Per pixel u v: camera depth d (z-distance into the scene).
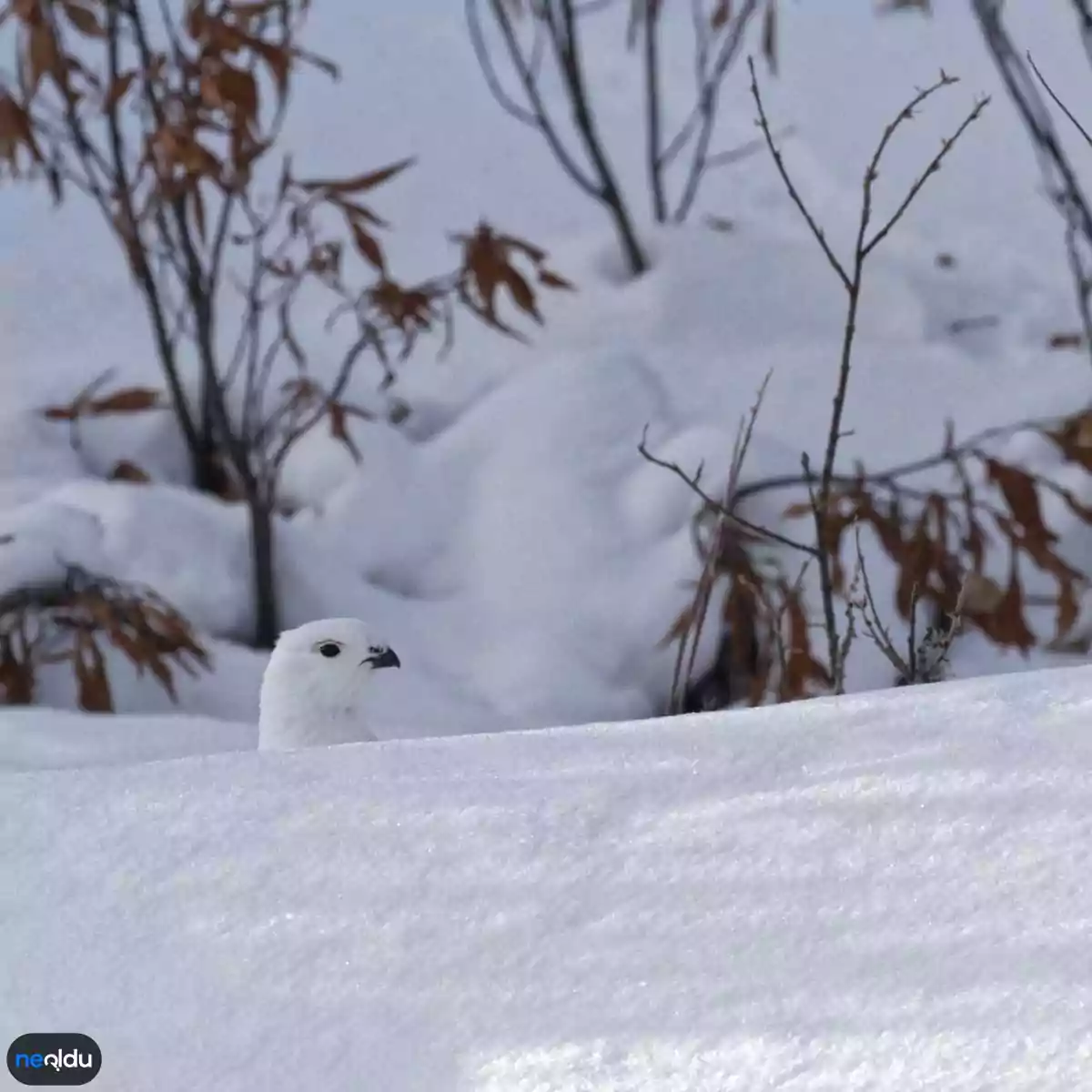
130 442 14.47
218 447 14.40
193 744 9.58
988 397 14.87
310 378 15.09
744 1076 3.79
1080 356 15.34
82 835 5.14
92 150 13.68
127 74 12.95
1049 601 12.71
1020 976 3.99
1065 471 13.92
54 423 14.47
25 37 17.88
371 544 13.59
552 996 4.18
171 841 5.04
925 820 4.69
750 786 4.98
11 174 13.39
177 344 15.41
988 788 4.79
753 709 5.53
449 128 18.89
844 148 18.58
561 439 14.08
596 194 16.20
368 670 8.70
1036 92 14.14
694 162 18.09
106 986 4.45
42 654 11.77
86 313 16.09
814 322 15.85
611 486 13.78
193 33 12.54
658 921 4.41
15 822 5.27
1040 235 17.36
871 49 20.02
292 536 13.28
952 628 9.73
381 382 15.27
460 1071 3.97
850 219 17.45
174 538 12.97
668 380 14.89
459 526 13.85
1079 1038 3.73
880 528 11.74
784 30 20.38
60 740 9.48
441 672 12.72
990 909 4.27
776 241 16.70
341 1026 4.20
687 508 13.39
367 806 5.10
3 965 4.58
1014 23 19.92
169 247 13.53
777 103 19.31
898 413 14.61
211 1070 4.10
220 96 12.27
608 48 20.38
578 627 12.91
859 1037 3.86
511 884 4.64
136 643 11.59
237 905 4.71
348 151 18.47
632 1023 4.03
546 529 13.52
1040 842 4.52
